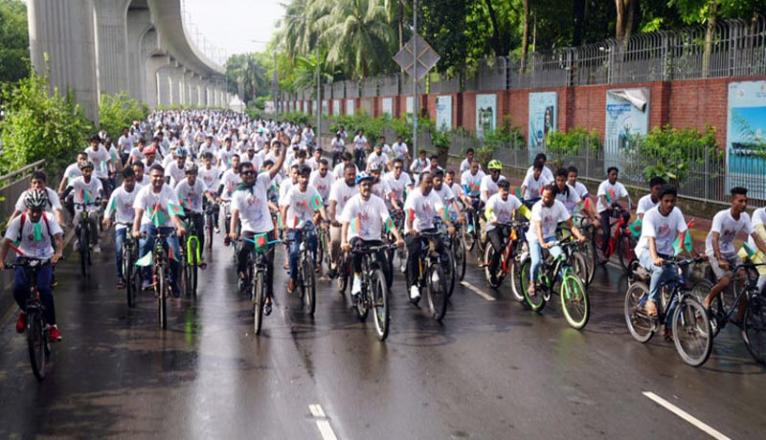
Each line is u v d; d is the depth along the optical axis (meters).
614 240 13.46
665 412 6.87
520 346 8.97
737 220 9.29
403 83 46.09
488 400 7.17
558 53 25.56
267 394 7.32
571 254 11.86
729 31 17.20
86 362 8.34
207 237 17.12
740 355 8.70
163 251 10.37
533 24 36.50
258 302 9.35
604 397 7.25
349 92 61.47
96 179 13.68
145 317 10.28
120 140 27.91
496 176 13.45
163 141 28.62
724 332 9.80
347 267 11.43
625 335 9.48
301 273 10.79
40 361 7.76
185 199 12.77
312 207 11.24
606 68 22.52
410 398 7.22
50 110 20.53
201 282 12.53
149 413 6.86
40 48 29.03
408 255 10.80
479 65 32.19
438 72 37.88
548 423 6.62
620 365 8.25
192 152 26.56
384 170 20.58
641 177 18.53
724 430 6.46
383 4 49.03
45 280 8.07
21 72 57.06
